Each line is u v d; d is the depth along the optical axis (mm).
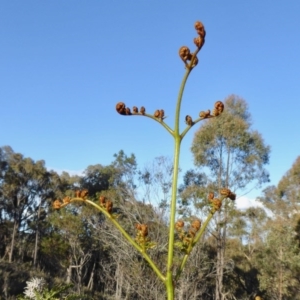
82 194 1666
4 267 23531
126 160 25797
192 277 14633
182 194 15812
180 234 1608
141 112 1678
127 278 15094
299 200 20109
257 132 19500
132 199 14602
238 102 20000
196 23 1574
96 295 21516
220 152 19219
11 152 34219
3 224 34219
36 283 3318
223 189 1641
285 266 20078
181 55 1599
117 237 14312
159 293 14078
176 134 1645
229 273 21125
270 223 20953
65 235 25969
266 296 21609
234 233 21734
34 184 34281
